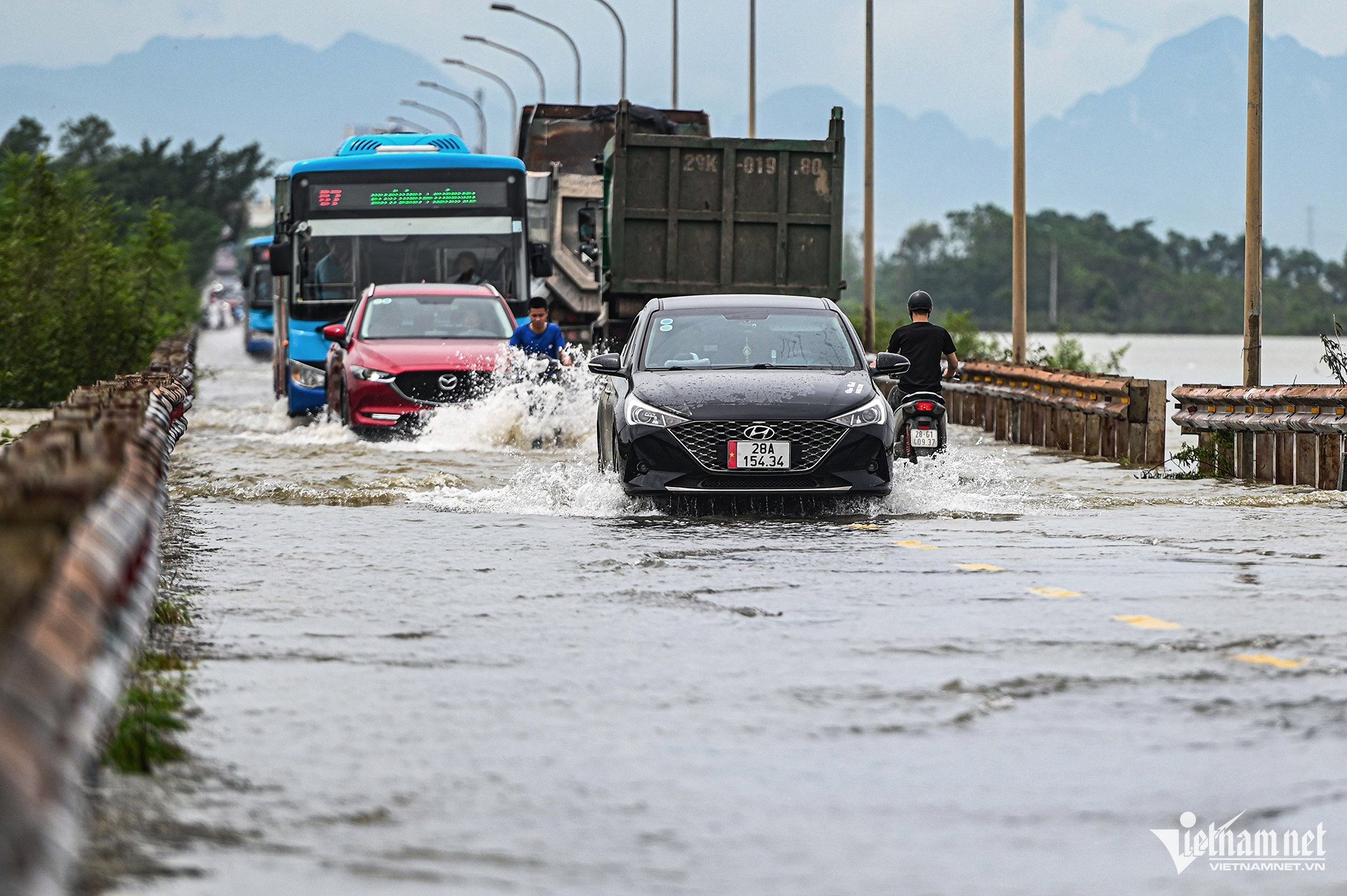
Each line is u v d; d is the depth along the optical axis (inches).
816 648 935.7
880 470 1648.6
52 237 3969.0
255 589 1153.4
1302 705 787.4
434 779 655.8
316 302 3088.1
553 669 873.5
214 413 3400.6
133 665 852.0
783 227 2736.2
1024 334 3368.6
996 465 2284.7
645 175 2714.1
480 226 3117.6
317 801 621.6
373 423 2583.7
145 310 3986.2
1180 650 927.7
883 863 556.4
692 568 1256.2
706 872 545.6
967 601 1104.2
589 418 2534.5
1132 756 695.7
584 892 523.8
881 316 6879.9
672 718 761.6
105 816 596.4
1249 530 1521.9
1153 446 2304.4
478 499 1772.9
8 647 374.6
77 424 826.8
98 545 534.6
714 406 1633.9
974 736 730.2
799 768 675.4
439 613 1051.3
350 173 3107.8
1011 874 546.0
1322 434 1910.7
